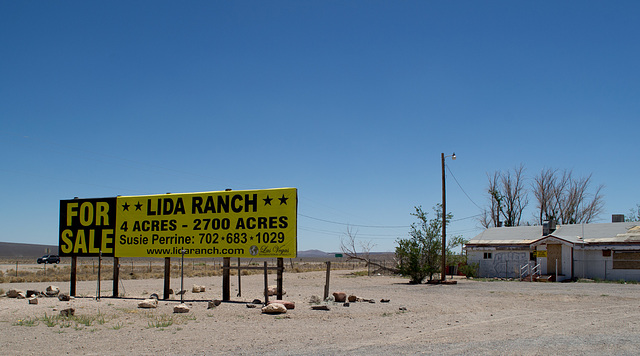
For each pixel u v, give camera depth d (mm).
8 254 184875
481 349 10438
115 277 22297
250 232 20062
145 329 13602
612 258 39062
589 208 61812
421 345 11016
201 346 11258
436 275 48719
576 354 9805
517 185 64375
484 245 47750
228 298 20641
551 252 42188
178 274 52469
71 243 22859
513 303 20969
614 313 17141
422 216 38812
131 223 22016
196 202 21047
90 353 10562
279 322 14984
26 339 12086
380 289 30625
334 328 13797
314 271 67938
